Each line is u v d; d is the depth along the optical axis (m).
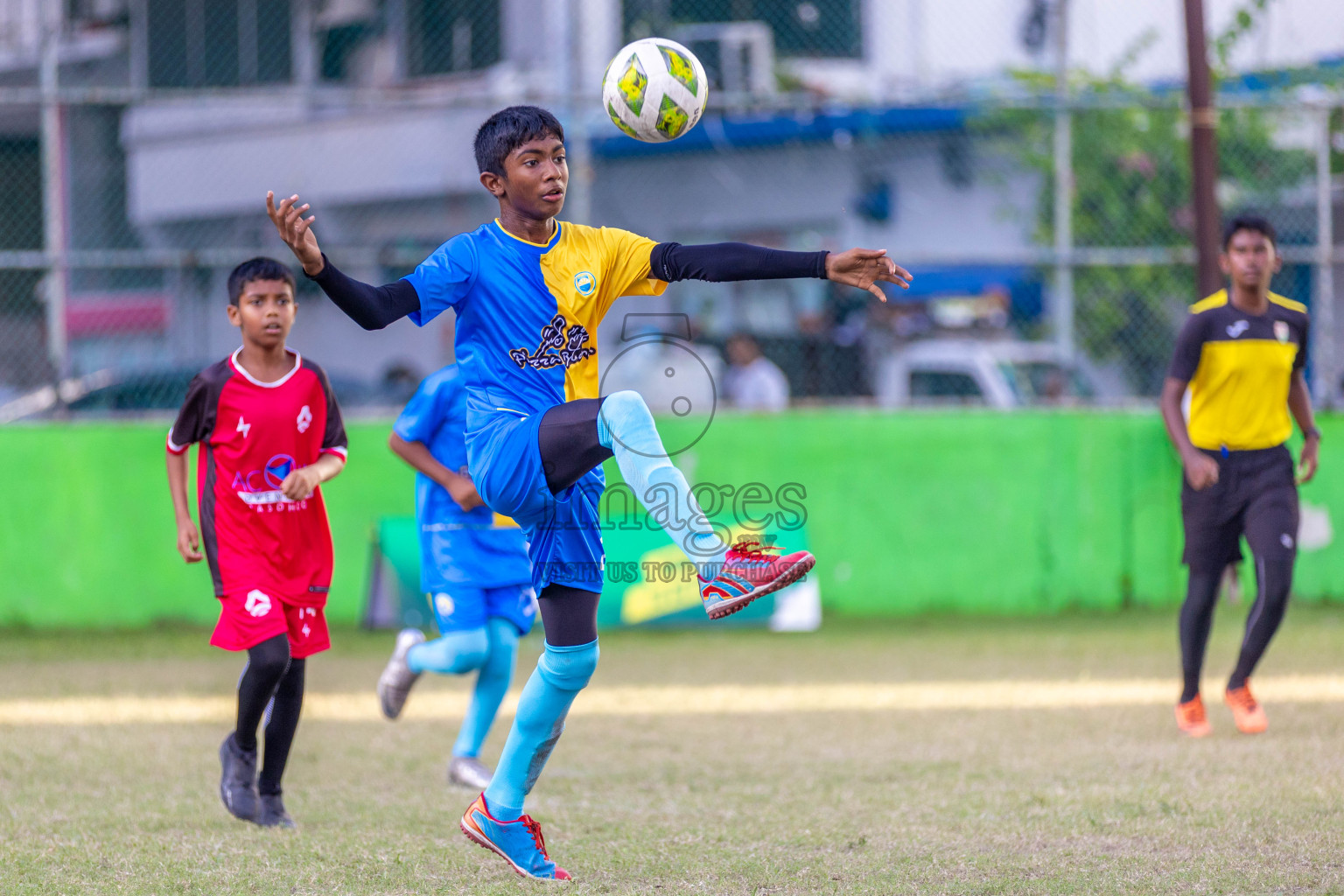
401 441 17.86
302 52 54.38
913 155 52.47
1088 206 40.81
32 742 20.20
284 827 15.02
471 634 17.62
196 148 53.34
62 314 33.53
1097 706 22.45
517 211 12.23
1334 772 16.56
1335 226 39.62
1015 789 16.20
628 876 12.68
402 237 54.12
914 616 34.34
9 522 32.81
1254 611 19.66
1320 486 34.59
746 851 13.56
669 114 13.16
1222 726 20.38
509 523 17.91
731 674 26.67
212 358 47.16
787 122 50.53
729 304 50.97
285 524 15.35
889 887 12.09
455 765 17.55
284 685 15.32
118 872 12.95
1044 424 34.50
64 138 49.19
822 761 18.47
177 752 19.53
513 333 12.16
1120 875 12.29
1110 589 34.69
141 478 33.09
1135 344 38.94
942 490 34.47
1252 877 12.12
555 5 45.44
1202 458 19.52
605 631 32.12
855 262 11.67
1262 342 19.64
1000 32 49.84
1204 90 33.09
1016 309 50.06
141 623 33.09
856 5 50.69
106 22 51.88
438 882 12.52
